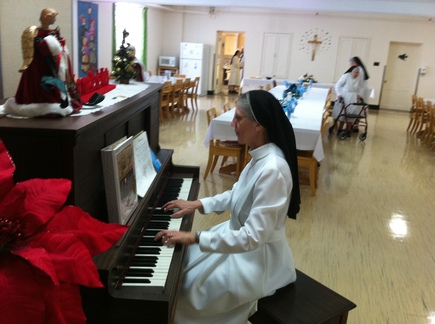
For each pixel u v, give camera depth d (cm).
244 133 165
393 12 813
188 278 172
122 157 153
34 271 90
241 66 1427
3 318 84
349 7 826
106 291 123
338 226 365
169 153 247
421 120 823
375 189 477
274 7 843
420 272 294
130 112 187
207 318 170
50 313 90
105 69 235
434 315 244
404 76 1288
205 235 156
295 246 321
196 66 1335
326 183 487
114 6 1016
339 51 1288
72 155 126
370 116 1125
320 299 172
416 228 371
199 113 949
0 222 92
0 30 384
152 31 1277
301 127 433
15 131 123
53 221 101
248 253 169
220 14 1337
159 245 163
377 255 316
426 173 559
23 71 136
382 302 254
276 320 158
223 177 478
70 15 427
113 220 150
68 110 143
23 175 128
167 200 208
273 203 156
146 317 126
